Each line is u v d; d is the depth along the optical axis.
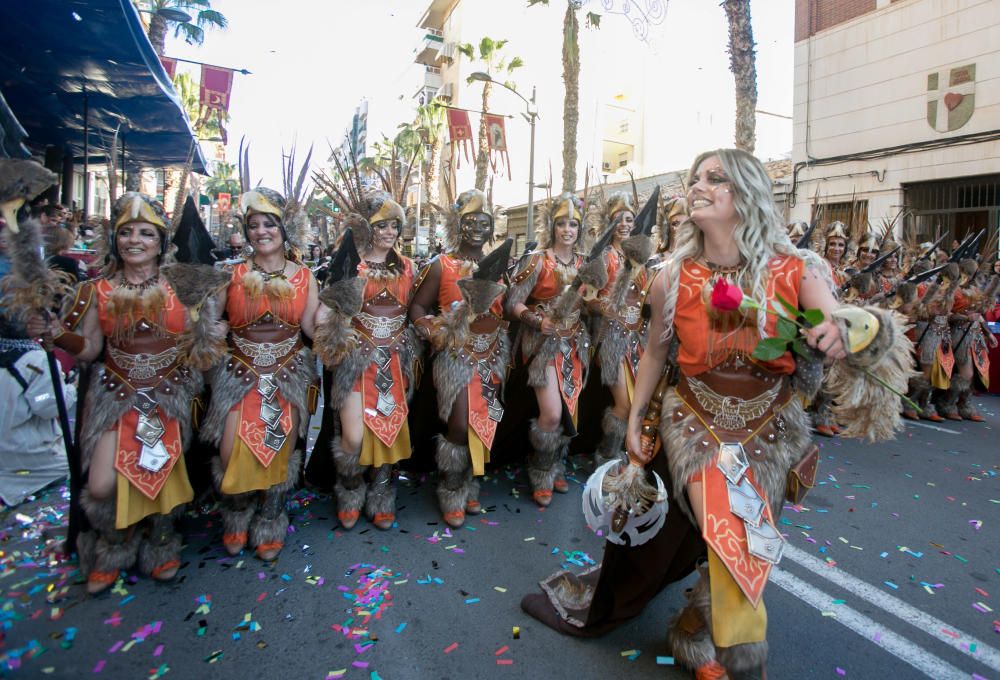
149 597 2.86
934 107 13.09
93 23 7.41
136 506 2.86
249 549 3.33
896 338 1.80
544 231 4.19
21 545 3.31
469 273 3.85
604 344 4.41
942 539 3.67
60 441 4.16
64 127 11.38
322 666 2.40
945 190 13.19
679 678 2.35
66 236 3.87
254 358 3.16
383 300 3.68
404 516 3.87
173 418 2.95
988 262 7.16
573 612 2.64
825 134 15.23
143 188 13.04
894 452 5.55
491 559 3.31
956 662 2.50
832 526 3.84
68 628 2.60
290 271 3.27
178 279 2.78
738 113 12.88
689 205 2.10
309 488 4.25
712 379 2.08
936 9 12.95
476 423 3.68
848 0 14.50
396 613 2.77
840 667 2.44
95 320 2.84
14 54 8.23
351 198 3.77
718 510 1.93
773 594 3.00
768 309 1.96
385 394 3.61
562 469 4.29
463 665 2.42
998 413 7.35
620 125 42.38
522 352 4.23
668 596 2.97
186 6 16.97
